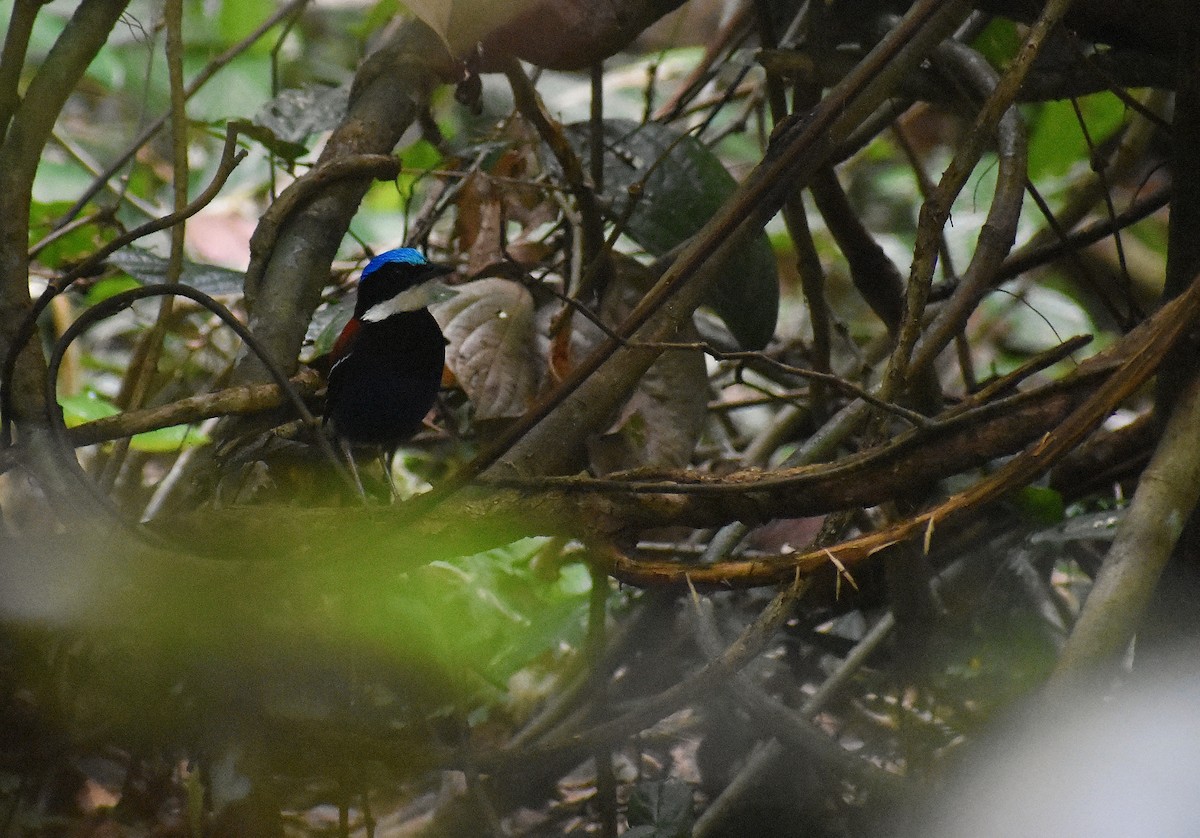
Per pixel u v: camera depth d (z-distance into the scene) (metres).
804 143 5.44
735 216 5.36
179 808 7.21
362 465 9.21
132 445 8.98
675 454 8.09
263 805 6.34
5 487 8.20
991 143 8.52
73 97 15.13
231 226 12.10
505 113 10.66
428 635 7.30
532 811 7.90
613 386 6.36
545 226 10.01
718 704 8.33
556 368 7.89
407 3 6.06
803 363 10.78
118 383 12.07
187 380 11.19
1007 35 9.84
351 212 7.05
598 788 6.98
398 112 7.36
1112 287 14.95
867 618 8.62
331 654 6.79
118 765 7.51
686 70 14.32
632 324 5.19
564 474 6.52
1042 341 14.05
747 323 8.61
